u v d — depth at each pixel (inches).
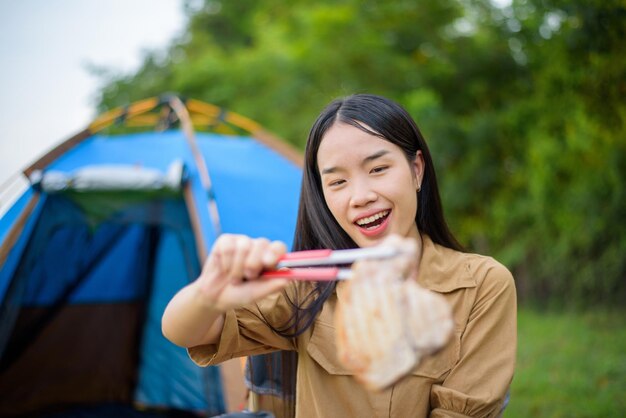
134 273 161.9
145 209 124.0
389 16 319.9
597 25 189.5
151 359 161.5
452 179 308.5
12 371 150.9
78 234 144.7
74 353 158.9
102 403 160.9
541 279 275.6
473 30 328.8
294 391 57.7
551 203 257.8
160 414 153.9
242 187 132.0
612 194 233.3
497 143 303.4
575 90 216.4
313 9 319.0
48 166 132.3
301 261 35.6
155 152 142.3
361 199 48.4
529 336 217.9
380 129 50.1
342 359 31.8
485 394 48.2
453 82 325.4
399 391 49.3
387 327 30.6
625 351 183.2
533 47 267.4
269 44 335.6
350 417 49.9
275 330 51.3
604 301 241.6
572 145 235.5
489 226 312.5
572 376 168.1
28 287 144.9
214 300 37.6
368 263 32.1
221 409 138.4
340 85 306.3
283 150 157.2
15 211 119.6
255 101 324.8
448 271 52.6
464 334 50.8
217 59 357.7
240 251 36.4
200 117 174.7
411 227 54.6
